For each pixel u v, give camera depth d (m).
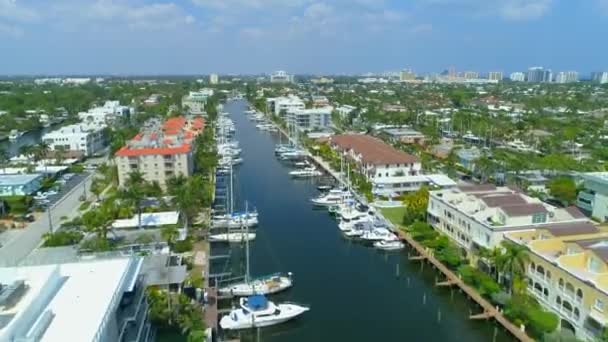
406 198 127.50
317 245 106.62
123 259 56.53
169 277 75.75
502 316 70.75
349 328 72.75
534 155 172.75
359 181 146.00
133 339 51.50
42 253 80.12
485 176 152.62
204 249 99.25
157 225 105.19
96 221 94.94
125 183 133.50
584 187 124.31
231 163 169.88
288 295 82.88
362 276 91.00
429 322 74.38
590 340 60.59
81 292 46.84
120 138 186.62
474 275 80.38
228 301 79.38
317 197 141.75
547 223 85.50
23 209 120.31
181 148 144.25
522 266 72.00
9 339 35.97
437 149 195.62
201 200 122.00
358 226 112.25
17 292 44.72
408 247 104.06
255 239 109.44
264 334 71.56
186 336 65.94
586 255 66.38
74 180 153.00
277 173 176.12
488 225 84.25
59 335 38.47
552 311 68.62
